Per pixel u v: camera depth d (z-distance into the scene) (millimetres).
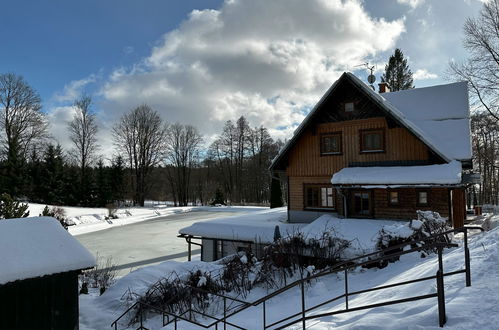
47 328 5844
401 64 44781
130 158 57750
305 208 17812
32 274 5523
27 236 6180
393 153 15562
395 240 10516
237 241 16062
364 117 16375
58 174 50562
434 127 16328
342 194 15609
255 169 63844
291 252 11539
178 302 9656
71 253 6180
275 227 14992
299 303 8516
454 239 12336
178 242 26109
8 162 44188
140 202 57531
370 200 15766
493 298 4500
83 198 52125
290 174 18359
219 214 45594
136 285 11094
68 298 6145
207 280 10453
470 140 15195
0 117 47938
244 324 7559
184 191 62625
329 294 8656
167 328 7820
